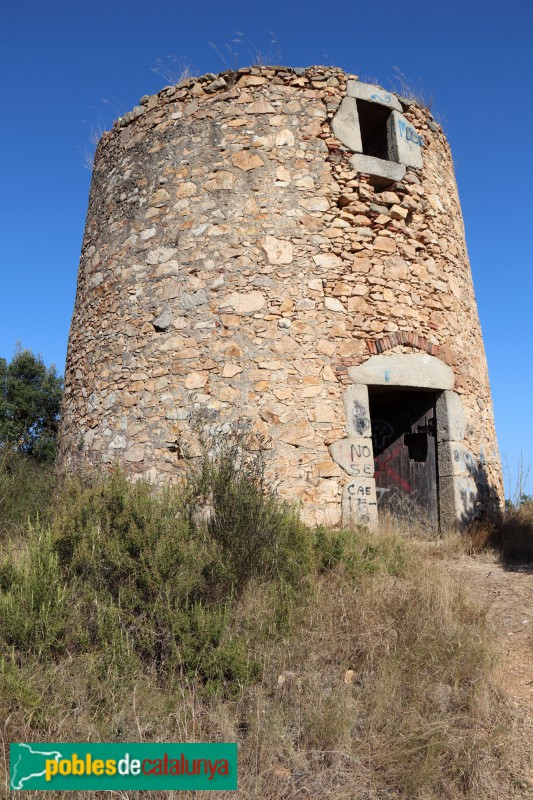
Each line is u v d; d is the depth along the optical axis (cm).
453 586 530
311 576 523
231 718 358
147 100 916
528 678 416
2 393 1577
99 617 406
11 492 794
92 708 354
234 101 847
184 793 301
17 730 326
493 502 897
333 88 859
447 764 328
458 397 865
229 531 512
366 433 777
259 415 755
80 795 296
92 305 915
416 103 930
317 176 830
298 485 738
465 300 945
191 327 796
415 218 888
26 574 426
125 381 831
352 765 327
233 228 809
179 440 755
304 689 381
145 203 874
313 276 802
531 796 309
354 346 798
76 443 884
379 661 405
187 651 394
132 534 465
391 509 873
